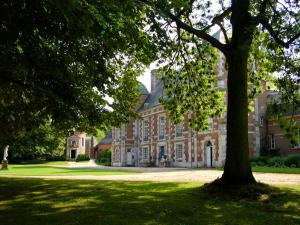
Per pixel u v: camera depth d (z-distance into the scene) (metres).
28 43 9.42
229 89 12.52
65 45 10.30
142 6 8.53
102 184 15.23
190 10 13.62
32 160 69.31
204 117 16.00
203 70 16.14
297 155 31.19
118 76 15.69
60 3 6.66
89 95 13.79
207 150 37.91
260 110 38.91
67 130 15.64
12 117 14.66
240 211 9.45
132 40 9.09
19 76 12.07
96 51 10.86
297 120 33.69
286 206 10.02
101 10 7.64
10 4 8.55
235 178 12.01
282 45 12.20
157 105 47.47
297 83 13.40
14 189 13.60
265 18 11.60
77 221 8.38
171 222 8.27
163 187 13.83
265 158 33.47
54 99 11.98
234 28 12.55
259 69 16.20
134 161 53.38
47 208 9.88
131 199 11.08
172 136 44.00
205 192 12.02
